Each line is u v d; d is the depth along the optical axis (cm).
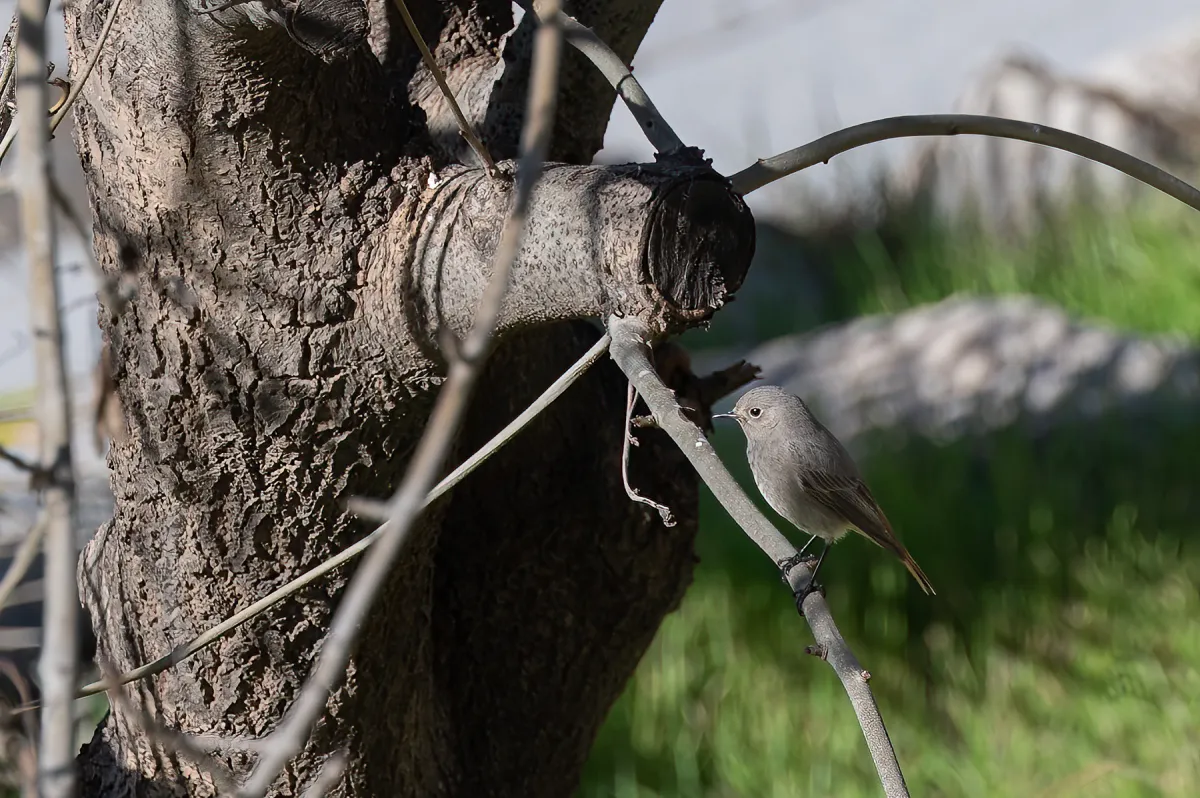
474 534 545
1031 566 980
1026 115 1880
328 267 427
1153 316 1481
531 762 568
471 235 409
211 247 429
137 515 474
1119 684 868
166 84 406
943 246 1764
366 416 446
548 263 389
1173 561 979
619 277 373
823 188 1939
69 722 253
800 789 822
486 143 466
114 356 457
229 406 443
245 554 462
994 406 1219
